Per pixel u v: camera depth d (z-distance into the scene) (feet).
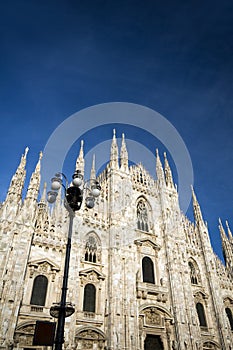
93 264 144.05
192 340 149.38
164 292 159.53
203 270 190.08
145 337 140.46
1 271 114.11
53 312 63.62
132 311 137.69
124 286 143.43
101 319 131.95
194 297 172.55
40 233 136.15
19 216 130.93
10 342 104.47
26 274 123.13
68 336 117.39
